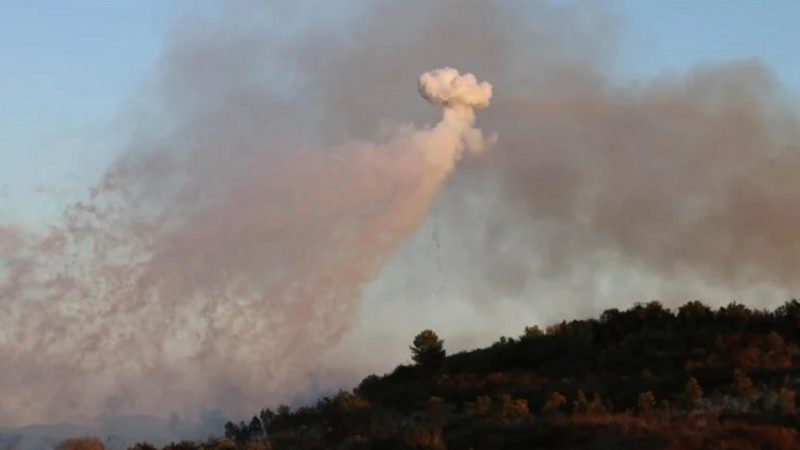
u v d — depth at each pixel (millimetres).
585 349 60875
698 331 60938
